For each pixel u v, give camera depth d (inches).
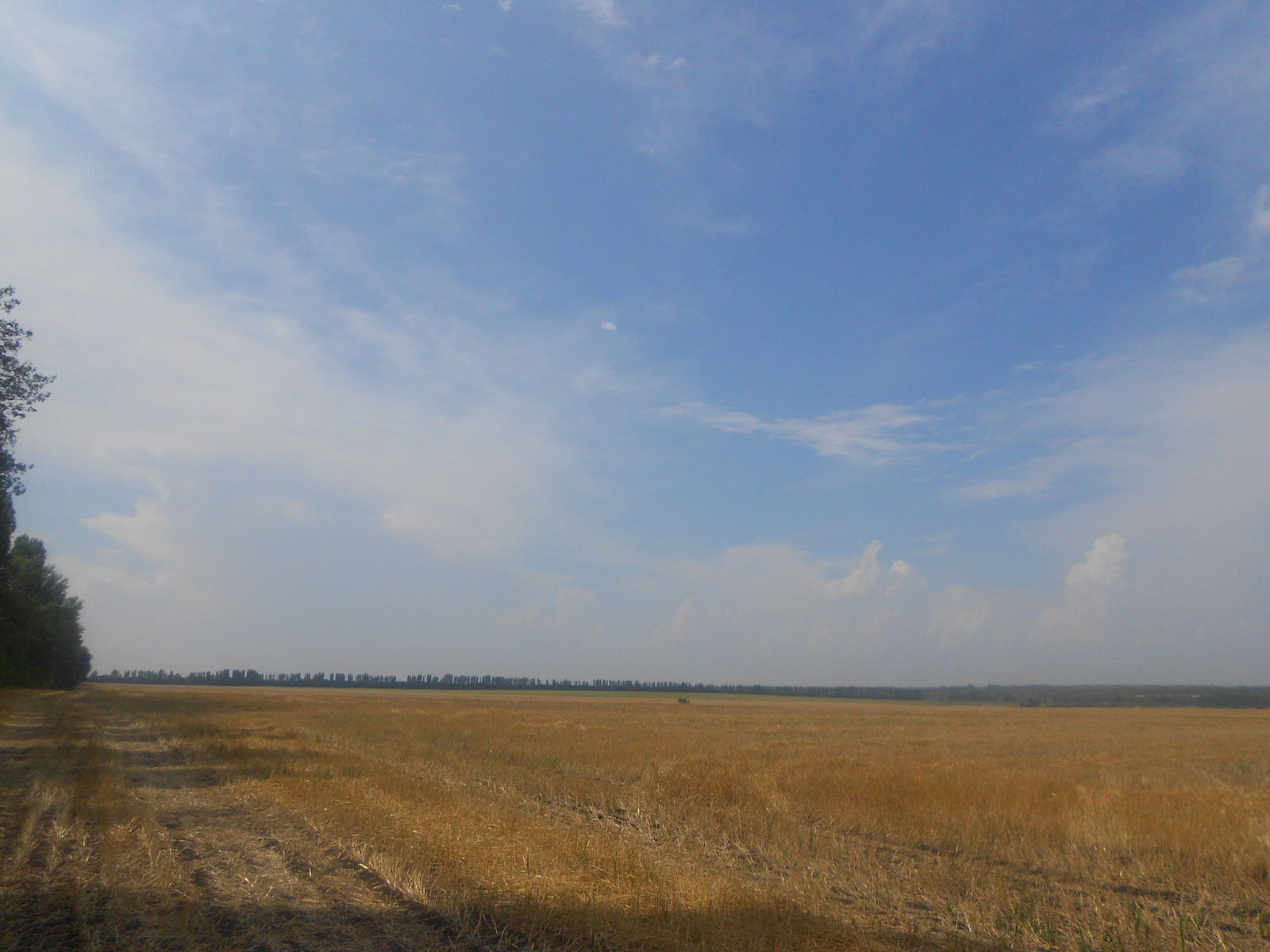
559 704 3516.2
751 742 1373.0
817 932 286.7
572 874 346.3
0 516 1483.8
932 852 468.1
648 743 1232.2
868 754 1194.0
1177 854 459.5
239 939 260.4
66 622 3218.5
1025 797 634.2
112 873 330.3
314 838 413.4
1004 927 313.7
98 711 1701.5
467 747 1055.0
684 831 490.3
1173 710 4416.8
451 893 312.2
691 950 262.4
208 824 446.3
